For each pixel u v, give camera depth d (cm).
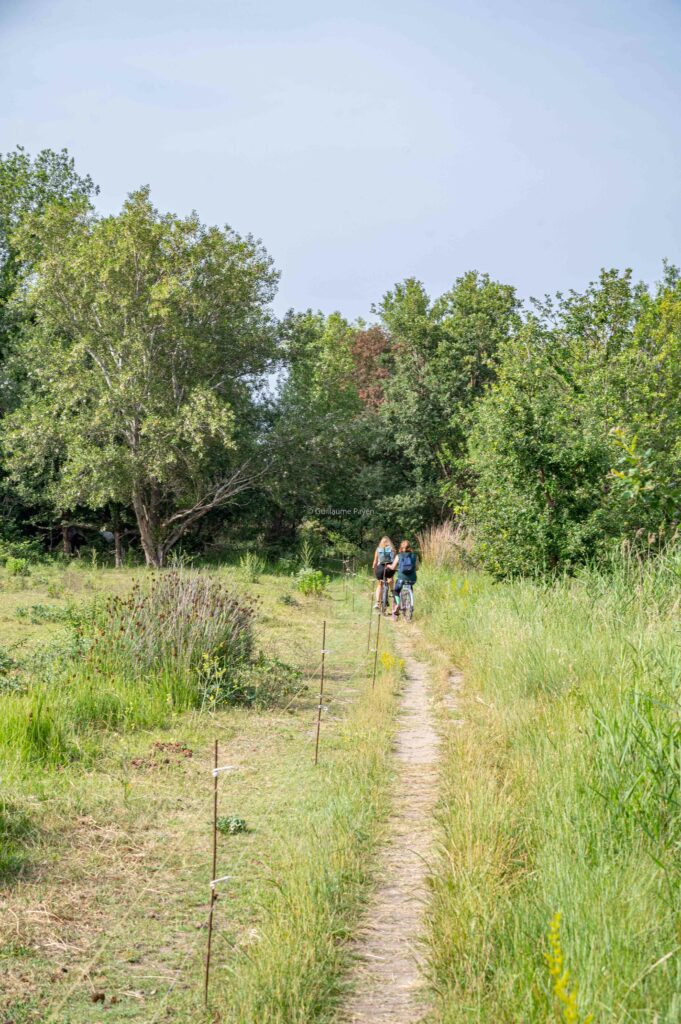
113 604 1321
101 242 3009
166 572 1438
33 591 2212
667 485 1216
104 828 686
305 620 1981
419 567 2656
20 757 828
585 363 2314
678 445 1617
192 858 635
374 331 5103
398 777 841
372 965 489
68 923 535
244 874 609
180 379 3275
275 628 1811
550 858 536
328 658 1511
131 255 3072
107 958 497
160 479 3038
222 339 3262
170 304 3048
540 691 1005
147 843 661
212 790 786
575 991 370
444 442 3809
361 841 662
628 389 1983
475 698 1104
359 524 3806
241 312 3272
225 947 511
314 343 3503
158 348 3148
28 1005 446
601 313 2717
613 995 385
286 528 3988
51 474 3288
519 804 663
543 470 1692
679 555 1212
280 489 3459
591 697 807
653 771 581
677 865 509
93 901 565
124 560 3512
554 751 739
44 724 888
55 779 792
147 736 952
